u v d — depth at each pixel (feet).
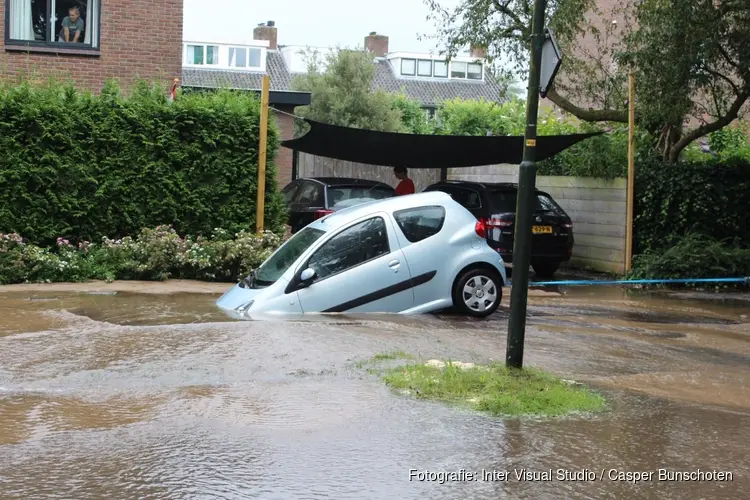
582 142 60.13
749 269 51.55
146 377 22.85
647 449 18.17
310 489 15.49
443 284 35.29
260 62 188.85
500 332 31.37
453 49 62.95
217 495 15.12
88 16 57.82
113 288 40.50
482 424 19.45
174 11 59.47
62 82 52.31
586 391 22.39
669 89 52.31
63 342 26.61
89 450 17.31
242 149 47.70
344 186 55.21
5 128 43.45
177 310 33.91
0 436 18.10
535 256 52.95
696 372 26.66
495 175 72.08
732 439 19.13
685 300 46.01
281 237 47.24
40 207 44.01
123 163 45.62
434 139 53.16
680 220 54.85
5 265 41.52
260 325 29.32
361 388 22.15
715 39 49.62
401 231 35.14
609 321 37.24
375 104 132.98
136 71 58.90
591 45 90.89
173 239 44.19
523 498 15.35
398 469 16.56
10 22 56.08
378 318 33.22
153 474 16.05
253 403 20.70
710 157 65.00
